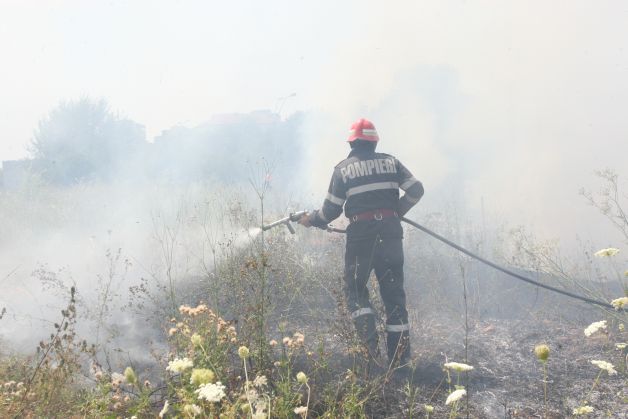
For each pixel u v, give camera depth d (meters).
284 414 2.23
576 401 2.78
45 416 2.24
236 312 3.26
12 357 2.79
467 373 3.09
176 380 2.58
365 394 2.74
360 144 3.55
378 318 3.44
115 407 2.27
